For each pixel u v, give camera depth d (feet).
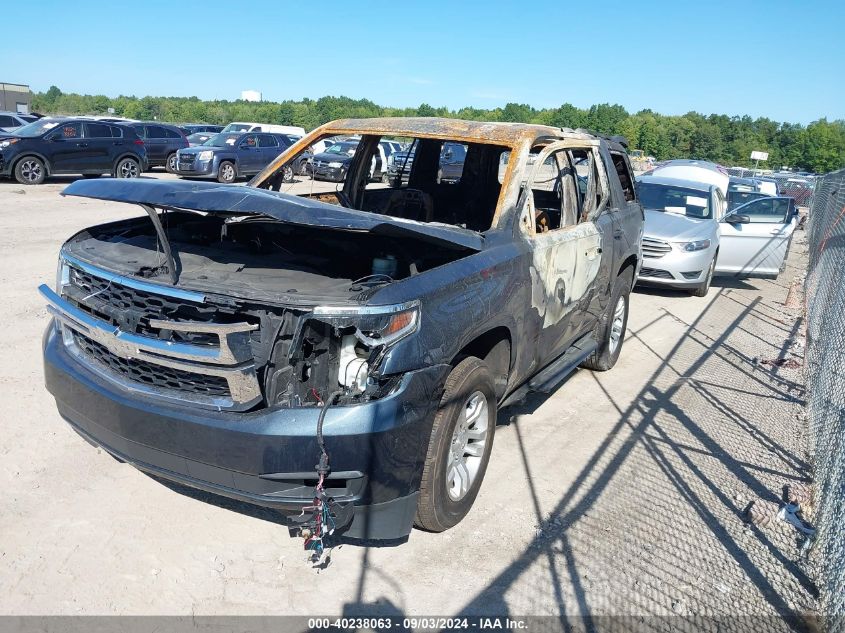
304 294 9.84
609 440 16.07
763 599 10.82
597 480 14.08
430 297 10.27
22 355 18.01
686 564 11.50
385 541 11.50
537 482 13.79
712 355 24.20
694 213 35.86
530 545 11.64
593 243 16.72
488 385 11.87
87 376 10.73
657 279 32.94
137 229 13.85
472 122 15.85
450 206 18.07
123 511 11.66
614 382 20.31
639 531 12.35
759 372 22.56
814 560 11.81
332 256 13.08
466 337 10.96
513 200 13.56
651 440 16.26
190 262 11.64
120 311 10.21
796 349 25.55
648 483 14.14
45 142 59.36
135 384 10.28
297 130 106.93
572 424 16.85
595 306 18.07
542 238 14.12
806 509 13.43
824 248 33.24
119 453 10.50
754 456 15.90
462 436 11.66
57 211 44.47
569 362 16.80
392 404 9.59
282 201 10.61
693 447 16.11
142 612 9.41
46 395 15.72
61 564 10.21
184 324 9.57
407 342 9.73
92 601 9.52
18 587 9.66
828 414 15.29
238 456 9.30
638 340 25.41
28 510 11.44
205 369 9.53
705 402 19.22
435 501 10.86
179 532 11.23
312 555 10.80
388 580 10.51
